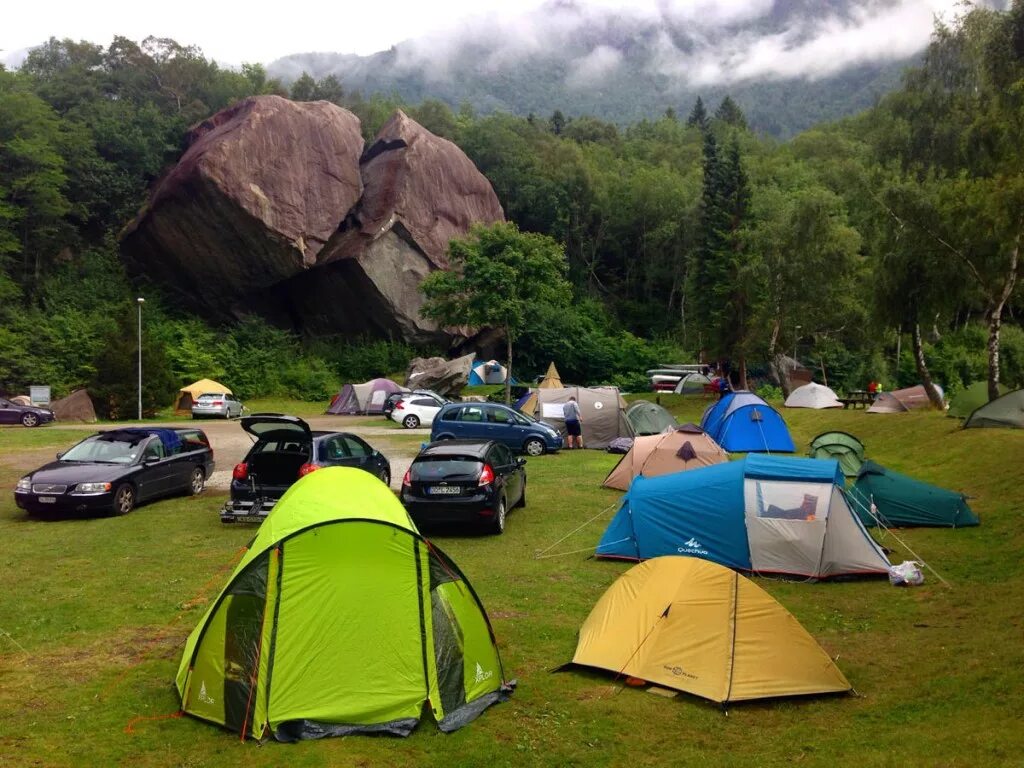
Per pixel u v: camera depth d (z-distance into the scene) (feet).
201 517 45.16
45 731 19.17
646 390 184.34
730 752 18.75
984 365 177.58
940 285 79.20
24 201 179.83
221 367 161.38
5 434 89.61
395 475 61.62
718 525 35.06
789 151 301.43
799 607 29.96
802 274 121.70
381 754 18.47
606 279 270.67
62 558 35.96
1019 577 32.01
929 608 29.30
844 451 61.98
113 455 48.08
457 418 76.54
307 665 19.95
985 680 21.67
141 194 203.92
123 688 21.86
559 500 51.90
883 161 114.83
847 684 22.04
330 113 172.96
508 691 22.00
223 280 170.50
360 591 20.68
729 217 138.31
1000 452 56.80
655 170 274.77
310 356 176.55
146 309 169.89
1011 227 67.56
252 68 266.57
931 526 42.57
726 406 80.02
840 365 176.35
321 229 166.91
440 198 180.96
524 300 129.70
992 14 102.27
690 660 22.63
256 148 156.87
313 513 21.75
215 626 20.36
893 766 17.15
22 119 181.68
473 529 43.19
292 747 18.79
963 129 99.14
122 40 244.22
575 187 265.13
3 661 23.70
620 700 21.75
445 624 21.31
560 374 198.18
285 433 43.52
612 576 33.99
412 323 177.37
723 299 136.67
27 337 149.59
